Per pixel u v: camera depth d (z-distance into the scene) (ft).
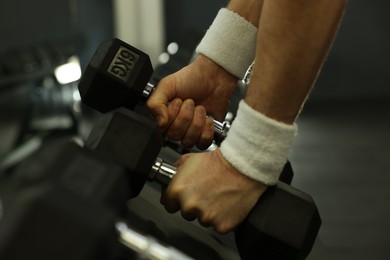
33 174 1.43
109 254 1.28
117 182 1.53
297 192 2.23
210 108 2.98
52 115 12.66
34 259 1.18
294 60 2.01
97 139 2.15
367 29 18.74
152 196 2.84
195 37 9.34
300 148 13.97
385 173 12.03
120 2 16.33
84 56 16.83
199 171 2.20
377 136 15.10
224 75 2.95
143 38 16.66
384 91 19.22
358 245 8.46
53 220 1.22
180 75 2.84
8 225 1.22
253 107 2.13
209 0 17.83
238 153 2.14
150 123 2.23
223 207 2.15
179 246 2.22
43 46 13.67
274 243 2.16
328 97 19.10
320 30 1.98
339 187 11.14
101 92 2.60
